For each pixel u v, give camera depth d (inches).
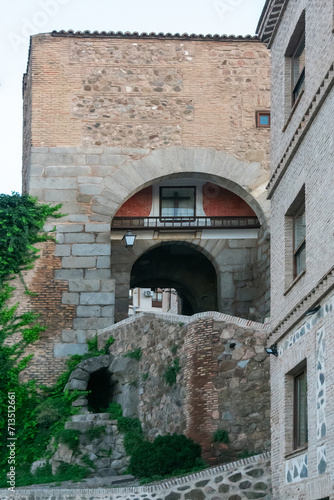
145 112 1330.0
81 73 1336.1
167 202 1376.7
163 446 990.4
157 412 1056.8
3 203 1279.5
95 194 1304.1
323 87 752.3
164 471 976.3
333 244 717.3
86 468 1045.2
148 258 1488.7
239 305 1352.1
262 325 997.8
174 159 1320.1
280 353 842.8
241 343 997.2
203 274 1493.6
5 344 1229.1
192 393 999.6
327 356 711.1
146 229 1363.2
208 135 1328.7
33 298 1255.5
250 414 975.6
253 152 1328.7
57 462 1053.8
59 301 1259.2
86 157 1312.7
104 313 1259.8
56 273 1269.7
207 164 1321.4
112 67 1339.8
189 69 1343.5
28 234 1273.4
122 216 1363.2
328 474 693.9
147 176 1314.0
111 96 1332.4
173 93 1336.1
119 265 1365.7
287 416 813.9
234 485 879.7
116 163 1314.0
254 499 871.1
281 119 894.4
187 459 971.3
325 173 744.3
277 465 826.2
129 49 1344.7
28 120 1371.8
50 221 1289.4
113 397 1159.6
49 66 1334.9
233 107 1337.4
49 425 1147.3
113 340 1197.7
